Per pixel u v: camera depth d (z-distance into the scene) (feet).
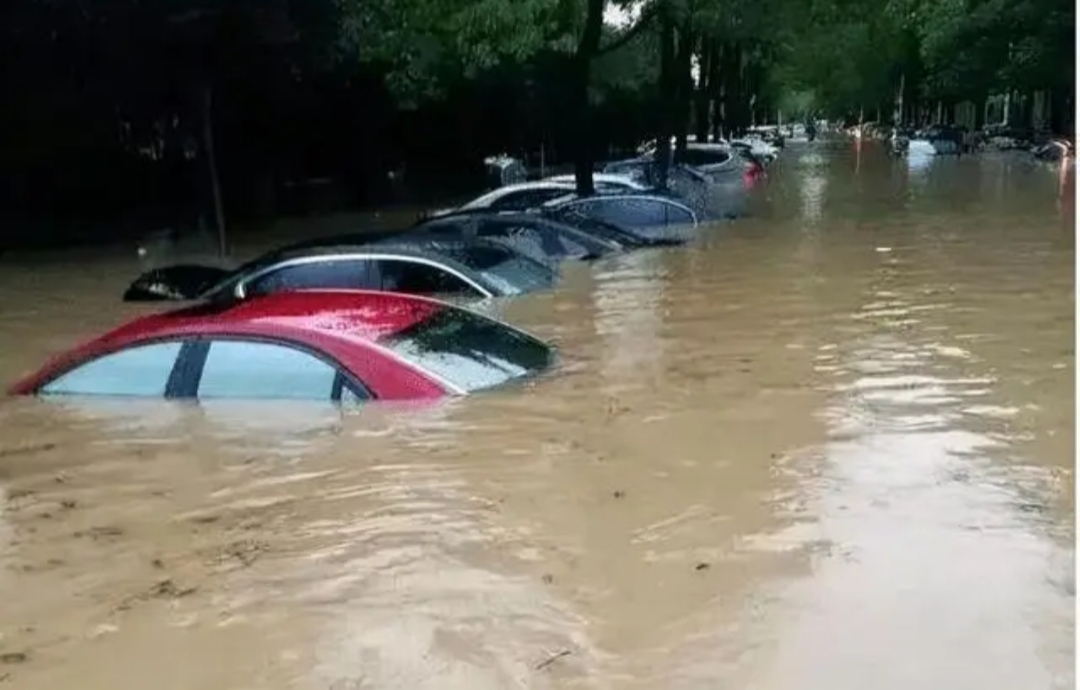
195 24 69.67
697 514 20.24
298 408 25.82
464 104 114.32
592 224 63.41
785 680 14.76
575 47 94.48
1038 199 105.29
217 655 15.89
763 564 18.12
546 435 24.57
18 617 17.15
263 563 18.71
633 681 14.88
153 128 85.97
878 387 29.09
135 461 23.47
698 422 25.77
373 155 112.06
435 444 23.97
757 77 238.07
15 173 82.48
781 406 27.25
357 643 16.03
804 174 161.89
